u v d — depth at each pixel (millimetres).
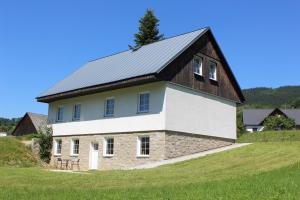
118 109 27953
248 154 22391
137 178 16766
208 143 27906
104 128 28797
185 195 11477
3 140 31094
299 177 14406
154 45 30969
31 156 30734
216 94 29281
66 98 32906
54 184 15547
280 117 70625
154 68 24641
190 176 16828
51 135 33938
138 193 12156
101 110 29391
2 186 14828
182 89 26219
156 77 24203
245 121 87812
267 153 22109
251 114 89812
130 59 30500
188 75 26797
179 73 26031
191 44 26922
